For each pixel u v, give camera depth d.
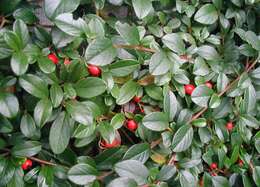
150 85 0.23
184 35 0.26
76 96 0.21
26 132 0.20
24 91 0.20
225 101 0.25
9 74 0.20
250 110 0.25
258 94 0.26
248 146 0.26
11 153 0.20
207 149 0.25
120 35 0.22
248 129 0.25
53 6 0.20
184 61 0.23
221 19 0.27
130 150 0.22
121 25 0.22
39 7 0.23
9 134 0.20
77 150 0.24
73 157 0.22
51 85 0.20
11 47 0.19
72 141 0.23
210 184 0.24
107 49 0.20
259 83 0.25
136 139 0.25
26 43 0.20
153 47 0.23
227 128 0.25
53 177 0.21
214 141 0.25
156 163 0.23
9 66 0.20
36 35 0.21
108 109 0.23
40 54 0.20
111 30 0.24
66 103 0.20
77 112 0.20
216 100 0.24
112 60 0.20
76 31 0.20
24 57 0.18
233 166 0.25
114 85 0.22
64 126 0.20
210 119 0.25
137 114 0.23
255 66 0.27
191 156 0.24
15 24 0.19
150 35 0.25
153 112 0.22
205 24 0.27
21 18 0.21
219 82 0.24
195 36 0.26
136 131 0.23
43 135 0.22
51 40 0.21
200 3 0.27
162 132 0.22
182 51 0.23
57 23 0.20
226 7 0.27
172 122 0.23
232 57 0.26
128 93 0.22
